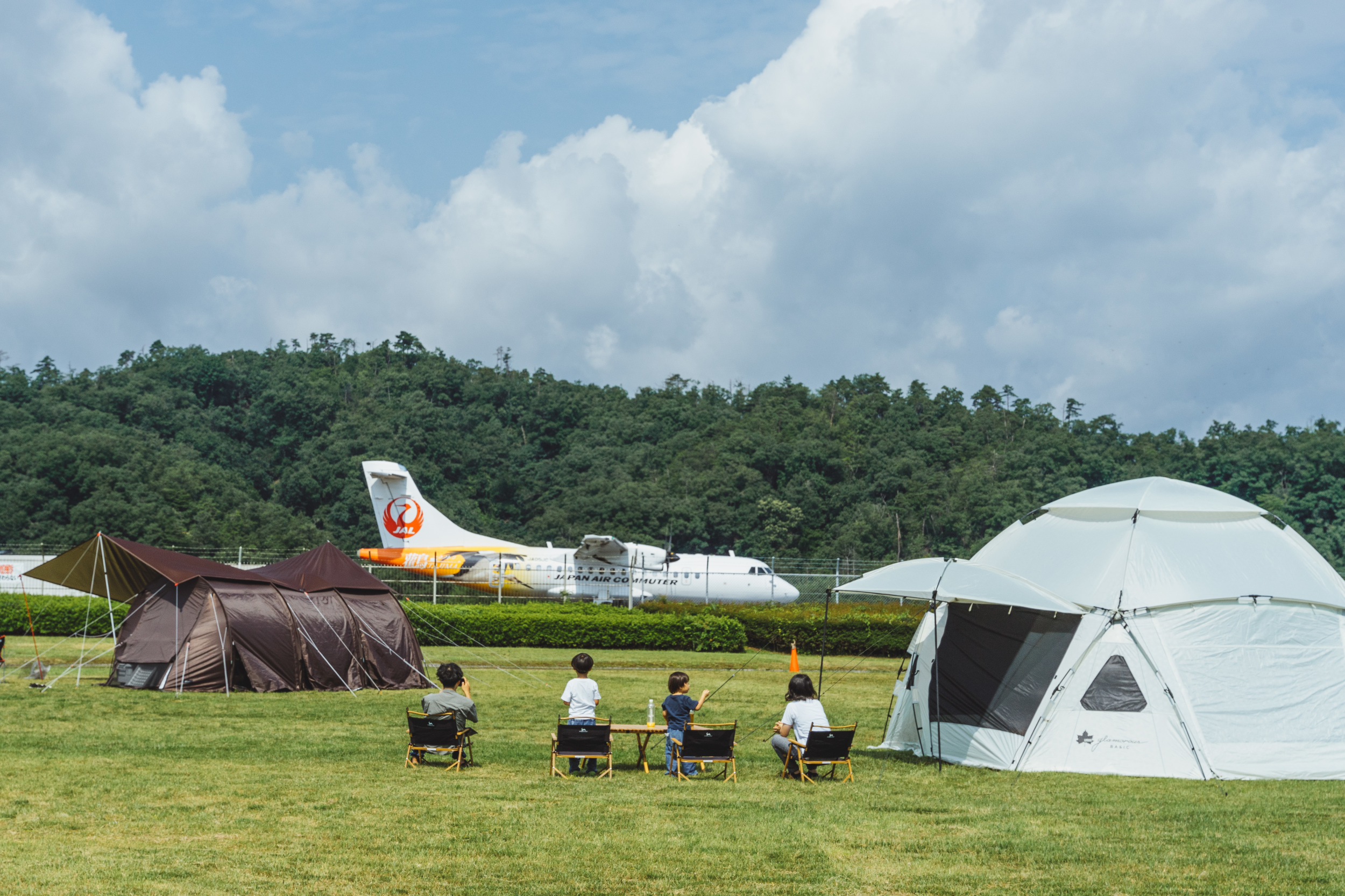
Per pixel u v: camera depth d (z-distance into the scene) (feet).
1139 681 43.86
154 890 24.40
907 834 31.91
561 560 129.49
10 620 99.66
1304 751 42.80
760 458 317.83
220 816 31.91
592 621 105.09
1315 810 36.09
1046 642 45.70
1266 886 26.78
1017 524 53.36
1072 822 33.83
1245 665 43.86
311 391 357.41
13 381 315.78
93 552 63.52
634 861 27.99
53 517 231.30
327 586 71.46
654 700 66.54
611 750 41.29
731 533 292.40
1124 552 46.42
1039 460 315.17
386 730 51.06
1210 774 42.09
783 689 74.90
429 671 79.61
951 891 26.08
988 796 38.42
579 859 28.02
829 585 152.15
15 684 64.59
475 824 31.65
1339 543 268.62
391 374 394.52
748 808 35.09
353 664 69.15
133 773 38.29
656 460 336.70
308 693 64.90
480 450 346.13
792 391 408.46
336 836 29.76
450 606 106.52
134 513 228.84
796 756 41.32
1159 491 49.44
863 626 108.78
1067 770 43.65
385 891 24.97
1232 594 44.62
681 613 115.44
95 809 32.37
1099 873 27.76
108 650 86.48
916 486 316.40
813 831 31.91
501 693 68.18
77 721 51.11
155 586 66.90
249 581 67.00
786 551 288.92
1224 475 299.17
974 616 48.01
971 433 359.87
